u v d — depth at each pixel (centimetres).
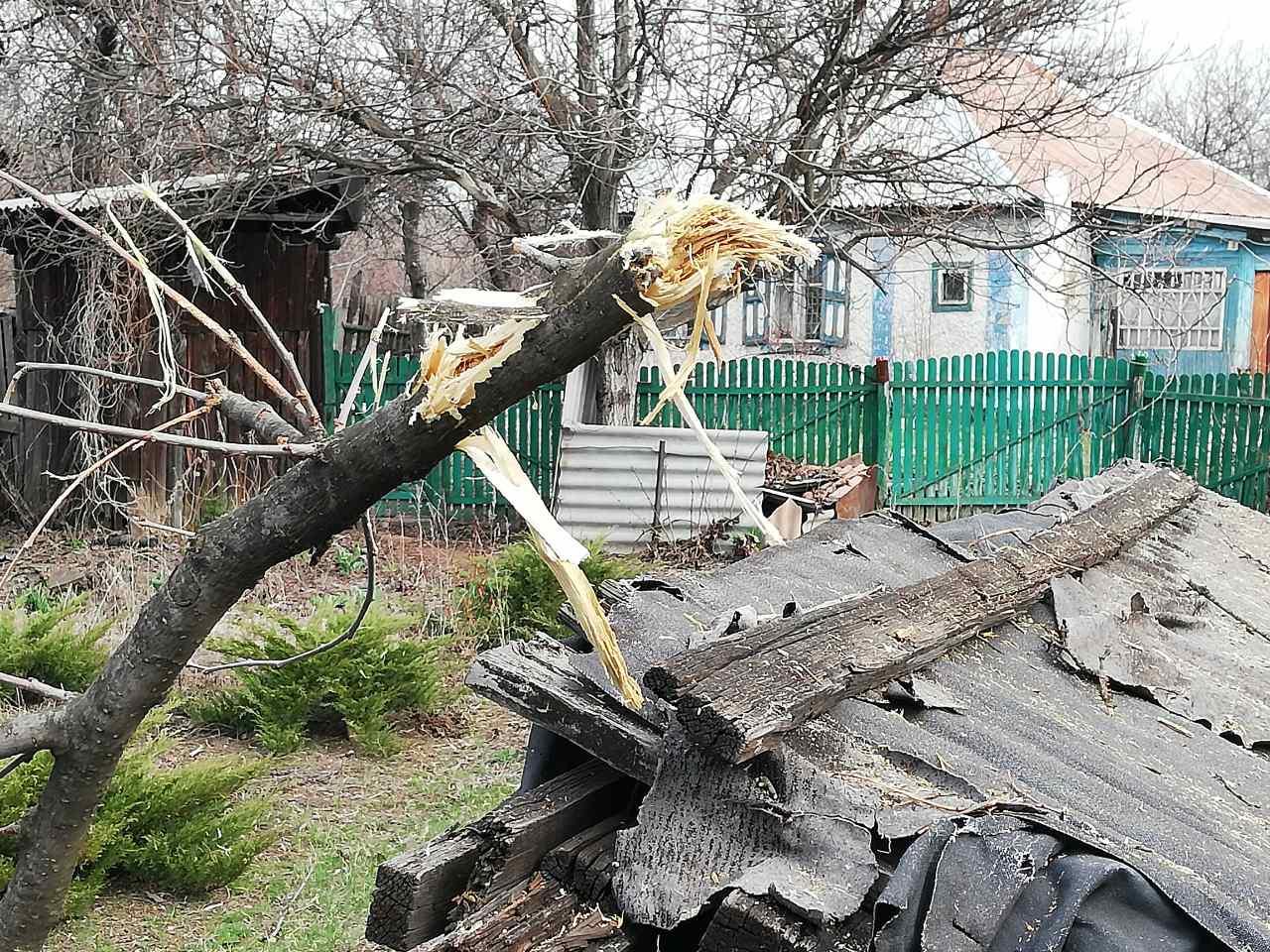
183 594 160
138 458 1125
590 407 1225
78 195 995
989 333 1692
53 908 177
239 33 939
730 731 191
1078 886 174
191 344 1138
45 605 807
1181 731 283
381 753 671
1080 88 1177
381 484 150
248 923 470
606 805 235
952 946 164
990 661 291
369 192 1130
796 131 1045
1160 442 1265
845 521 434
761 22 1006
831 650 240
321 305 1195
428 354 145
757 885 176
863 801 188
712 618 292
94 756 167
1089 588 376
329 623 707
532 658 239
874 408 1284
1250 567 473
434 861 217
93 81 1046
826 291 1728
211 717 699
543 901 206
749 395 1298
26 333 1151
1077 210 1180
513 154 1077
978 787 204
